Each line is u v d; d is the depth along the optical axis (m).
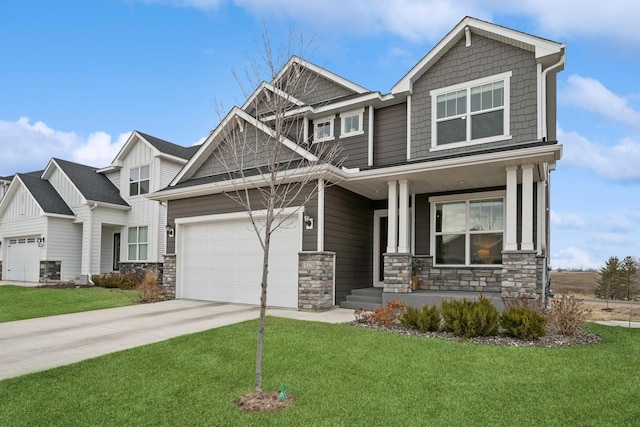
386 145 12.88
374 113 13.19
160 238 18.38
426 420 3.89
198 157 13.62
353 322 8.56
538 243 10.72
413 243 12.39
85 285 17.48
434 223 12.12
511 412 4.06
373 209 13.60
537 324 6.97
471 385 4.78
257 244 11.82
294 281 10.92
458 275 11.55
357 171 11.04
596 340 7.24
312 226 10.65
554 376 5.08
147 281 13.76
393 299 10.48
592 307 14.01
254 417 3.97
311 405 4.24
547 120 13.18
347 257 11.88
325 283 10.59
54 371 5.33
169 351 6.26
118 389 4.71
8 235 20.77
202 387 4.77
